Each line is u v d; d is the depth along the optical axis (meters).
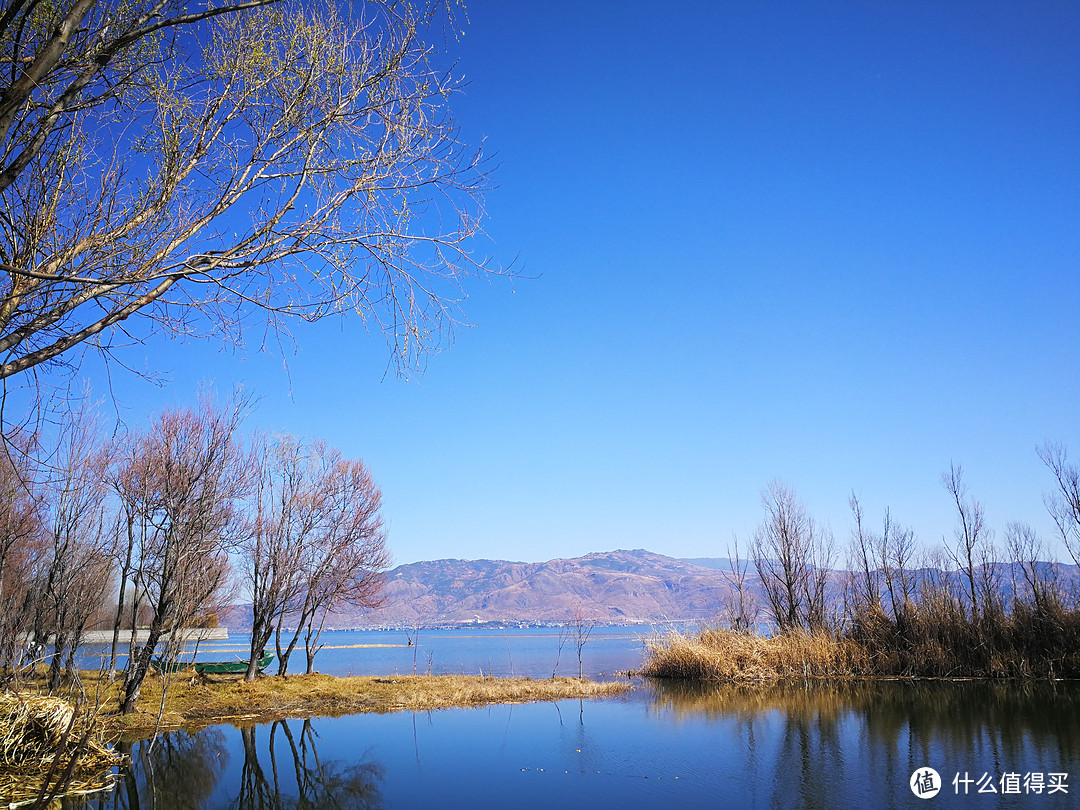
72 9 4.37
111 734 16.34
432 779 14.08
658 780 13.88
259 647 27.05
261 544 27.28
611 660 50.09
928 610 32.00
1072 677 27.98
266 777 14.14
